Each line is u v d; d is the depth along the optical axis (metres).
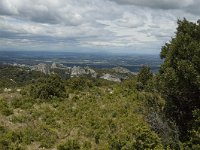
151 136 14.20
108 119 19.38
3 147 15.41
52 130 17.88
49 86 25.81
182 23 17.20
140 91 26.67
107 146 15.41
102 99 25.12
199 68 15.31
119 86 29.84
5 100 23.31
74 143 16.34
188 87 15.46
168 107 16.78
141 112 19.86
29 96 25.09
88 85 31.20
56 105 23.25
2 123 18.50
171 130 15.40
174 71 15.58
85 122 19.45
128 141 14.39
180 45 16.09
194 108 15.91
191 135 14.49
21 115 20.20
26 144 16.27
